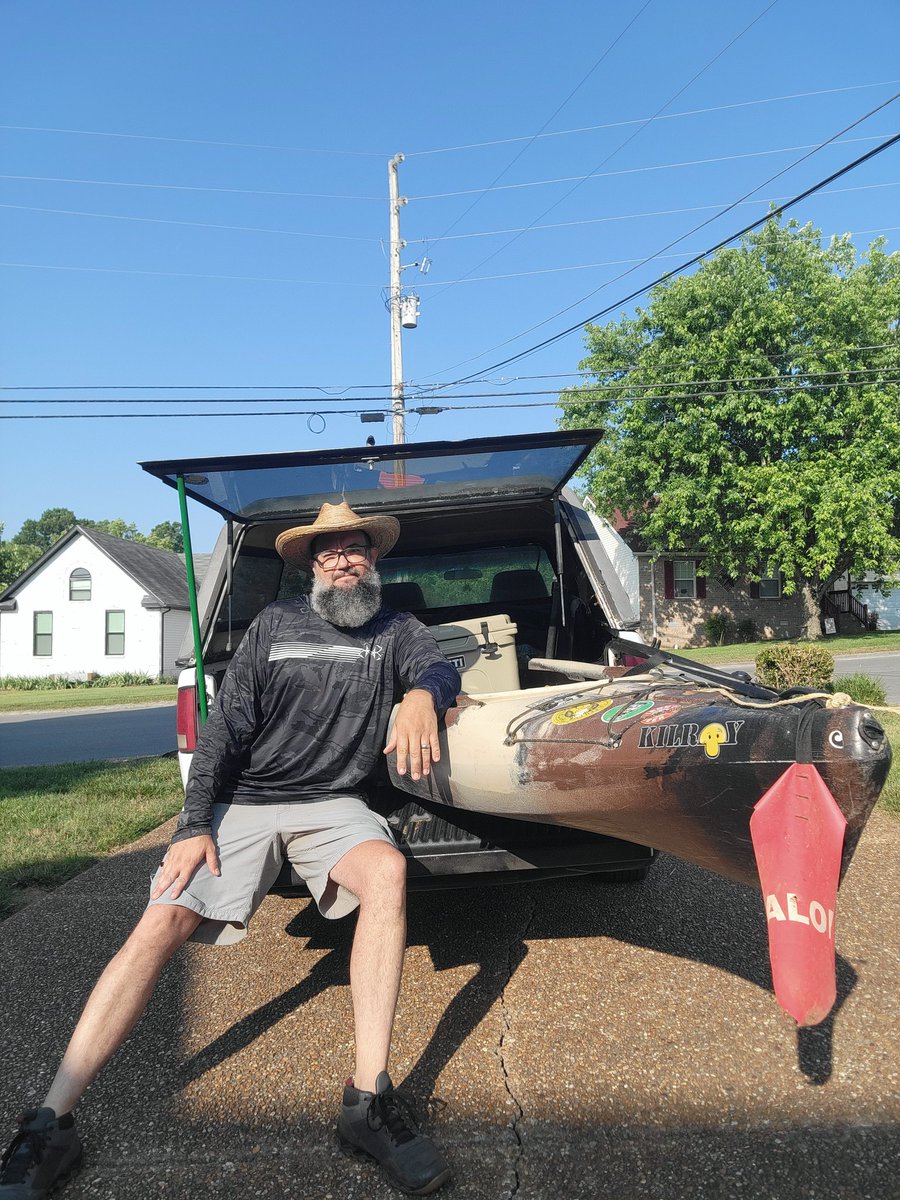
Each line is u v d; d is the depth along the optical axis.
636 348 24.27
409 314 20.59
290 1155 2.24
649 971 3.22
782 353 22.84
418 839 3.09
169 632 30.66
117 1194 2.12
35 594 30.69
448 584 5.36
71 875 4.73
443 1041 2.76
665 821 2.23
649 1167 2.13
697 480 23.61
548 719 2.55
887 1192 2.02
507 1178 2.11
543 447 3.54
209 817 2.50
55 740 13.38
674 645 28.42
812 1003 1.75
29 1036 2.92
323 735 2.62
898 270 24.17
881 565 23.25
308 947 3.65
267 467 3.51
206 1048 2.80
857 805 1.85
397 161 20.62
